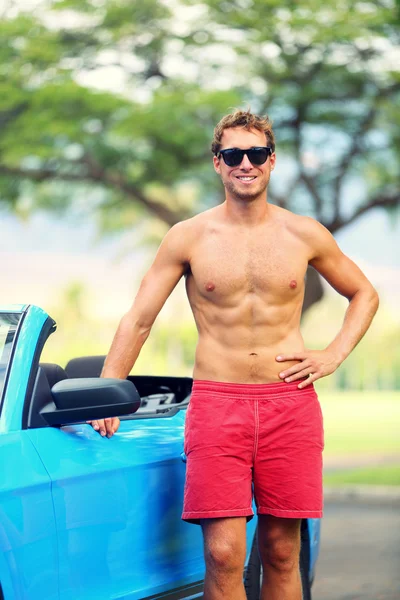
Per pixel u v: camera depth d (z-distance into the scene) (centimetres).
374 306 439
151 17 1805
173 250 421
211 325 413
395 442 1922
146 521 413
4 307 407
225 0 1789
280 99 1762
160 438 436
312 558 522
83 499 380
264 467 410
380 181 1883
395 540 856
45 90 1691
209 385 409
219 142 416
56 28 1800
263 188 411
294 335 415
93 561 383
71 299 5153
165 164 1728
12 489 352
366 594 648
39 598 356
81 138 1680
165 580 424
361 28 1736
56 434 385
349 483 1266
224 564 405
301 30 1742
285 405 407
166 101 1702
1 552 343
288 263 411
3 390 379
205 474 403
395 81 1786
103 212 2109
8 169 1783
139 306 425
